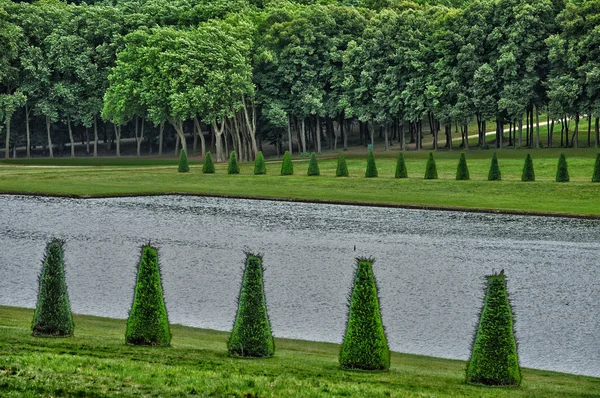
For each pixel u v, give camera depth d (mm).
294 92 188875
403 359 45094
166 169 158875
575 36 157625
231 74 173125
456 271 70375
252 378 35125
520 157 155250
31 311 54156
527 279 67188
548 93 155250
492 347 37719
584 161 145625
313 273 69688
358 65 183375
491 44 168250
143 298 42438
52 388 32469
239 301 42000
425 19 180125
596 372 44500
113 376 34250
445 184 127000
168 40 173750
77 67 193500
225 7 196125
